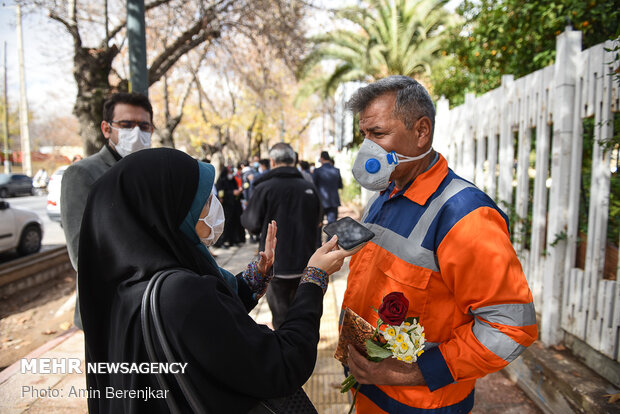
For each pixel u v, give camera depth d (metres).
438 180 1.37
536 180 2.96
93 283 1.08
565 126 2.57
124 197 1.05
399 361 1.28
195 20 7.50
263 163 8.74
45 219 12.78
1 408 2.61
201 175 1.15
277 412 1.12
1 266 5.55
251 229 3.49
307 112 28.14
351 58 13.68
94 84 5.76
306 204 3.38
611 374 2.22
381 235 1.43
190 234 1.16
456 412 1.34
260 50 8.66
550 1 3.31
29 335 4.30
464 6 4.51
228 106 20.67
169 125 9.91
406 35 12.08
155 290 0.96
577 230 2.60
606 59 2.27
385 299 1.20
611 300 2.23
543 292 2.87
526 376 2.68
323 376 3.09
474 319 1.27
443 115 4.66
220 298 1.03
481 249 1.18
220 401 0.98
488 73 4.85
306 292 1.23
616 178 2.64
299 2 7.89
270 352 1.04
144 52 4.11
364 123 1.41
